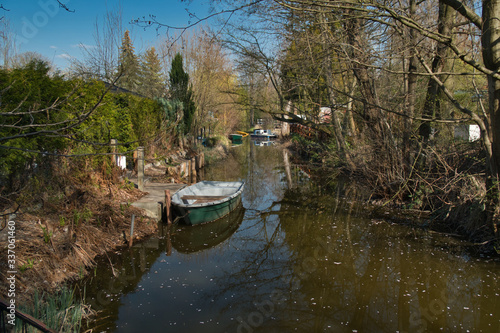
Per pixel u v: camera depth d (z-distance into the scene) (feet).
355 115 43.93
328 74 42.39
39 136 22.33
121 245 25.84
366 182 42.83
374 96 35.55
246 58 40.68
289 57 40.70
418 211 33.19
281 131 161.79
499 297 19.36
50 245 20.88
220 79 82.58
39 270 18.92
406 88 36.37
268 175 60.90
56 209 24.39
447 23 29.81
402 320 17.46
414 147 35.47
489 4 20.98
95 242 24.26
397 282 21.26
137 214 29.96
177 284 21.08
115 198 30.53
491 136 24.22
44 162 25.29
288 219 34.37
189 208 30.60
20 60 39.75
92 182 29.94
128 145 42.78
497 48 21.03
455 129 38.60
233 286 21.01
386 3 26.18
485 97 33.32
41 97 23.48
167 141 58.29
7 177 22.04
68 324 15.76
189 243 28.53
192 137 77.66
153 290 20.21
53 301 16.93
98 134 31.55
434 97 33.73
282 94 42.14
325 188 47.24
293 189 48.49
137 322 16.93
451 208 29.99
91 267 21.98
